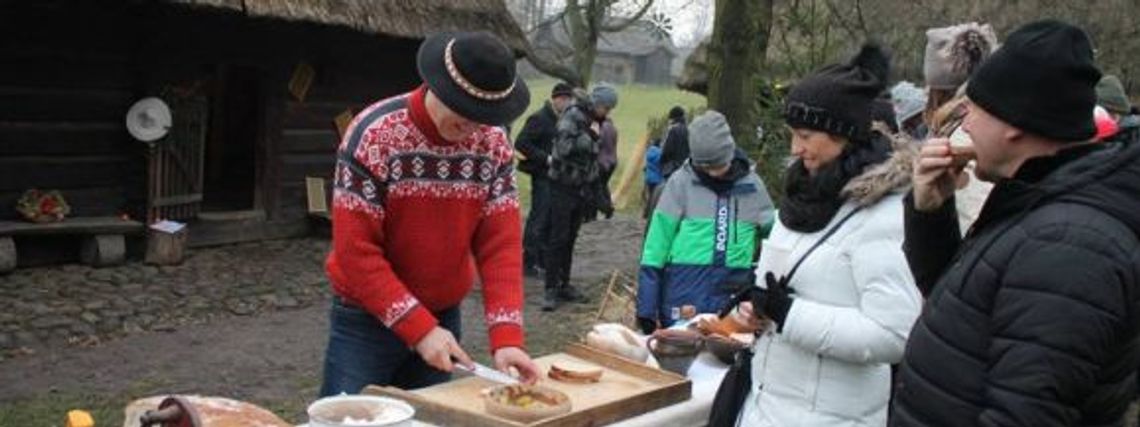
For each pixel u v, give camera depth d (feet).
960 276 5.95
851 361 7.97
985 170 6.05
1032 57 5.70
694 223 13.50
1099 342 5.27
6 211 25.45
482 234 9.41
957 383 5.88
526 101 8.68
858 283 7.89
